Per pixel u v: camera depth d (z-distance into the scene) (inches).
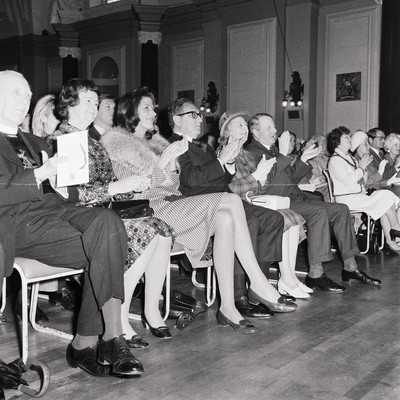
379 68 434.0
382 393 82.1
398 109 410.0
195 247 119.6
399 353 100.9
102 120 137.9
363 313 130.3
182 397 80.5
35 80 669.3
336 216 167.8
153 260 110.1
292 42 472.4
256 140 162.4
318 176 238.8
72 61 645.3
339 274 180.7
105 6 622.2
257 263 127.3
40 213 94.8
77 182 84.5
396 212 228.2
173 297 130.2
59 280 137.5
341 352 101.2
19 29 667.4
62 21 647.8
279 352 101.1
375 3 439.5
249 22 498.6
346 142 209.6
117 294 87.2
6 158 90.2
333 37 464.1
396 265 196.7
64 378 88.4
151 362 95.6
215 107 527.8
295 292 146.1
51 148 103.6
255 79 498.0
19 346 105.1
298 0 465.7
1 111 94.0
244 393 82.0
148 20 577.6
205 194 121.4
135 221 105.1
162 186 124.3
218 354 99.9
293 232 148.8
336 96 464.1
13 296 131.9
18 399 80.5
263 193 157.4
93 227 87.7
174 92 583.8
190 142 135.6
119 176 111.7
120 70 609.6
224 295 118.1
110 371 89.4
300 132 472.4
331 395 81.3
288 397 80.4
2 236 87.5
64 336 111.0
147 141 125.5
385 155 275.7
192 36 567.2
